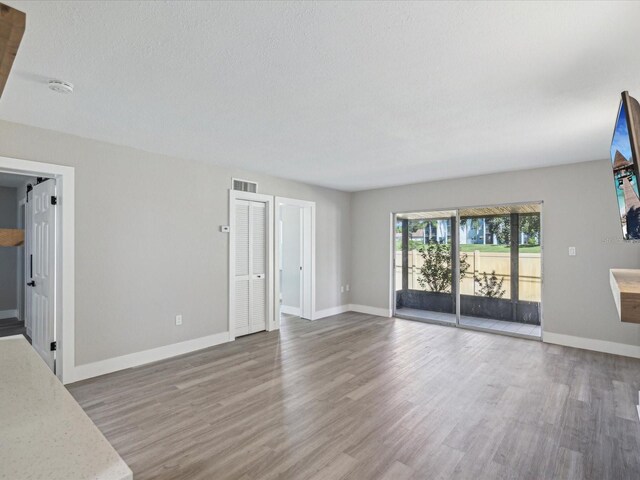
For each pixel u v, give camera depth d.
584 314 4.43
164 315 4.06
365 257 6.74
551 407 2.86
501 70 2.12
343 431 2.49
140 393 3.10
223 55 1.96
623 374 3.56
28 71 2.13
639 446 2.32
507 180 5.04
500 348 4.45
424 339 4.87
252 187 5.07
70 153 3.34
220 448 2.28
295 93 2.44
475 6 1.54
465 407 2.86
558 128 3.15
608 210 4.29
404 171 5.01
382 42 1.83
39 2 1.51
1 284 5.76
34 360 1.31
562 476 2.02
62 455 0.73
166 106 2.67
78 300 3.39
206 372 3.61
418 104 2.62
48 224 3.46
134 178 3.81
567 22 1.65
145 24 1.68
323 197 6.36
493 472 2.06
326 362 3.92
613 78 2.21
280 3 1.52
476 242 5.50
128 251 3.76
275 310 5.42
